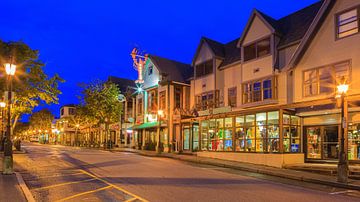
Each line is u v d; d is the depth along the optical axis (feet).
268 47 82.33
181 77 124.06
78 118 206.90
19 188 37.17
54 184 42.80
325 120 68.54
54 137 309.83
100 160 78.79
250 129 79.05
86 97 161.89
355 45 63.00
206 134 94.12
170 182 45.34
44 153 106.73
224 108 93.25
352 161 62.39
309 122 71.97
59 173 53.98
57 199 33.45
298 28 79.61
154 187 40.91
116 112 159.12
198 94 108.17
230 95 96.78
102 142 189.67
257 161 73.46
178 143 114.32
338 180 48.62
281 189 42.47
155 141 130.00
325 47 68.44
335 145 66.49
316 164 63.26
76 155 96.53
